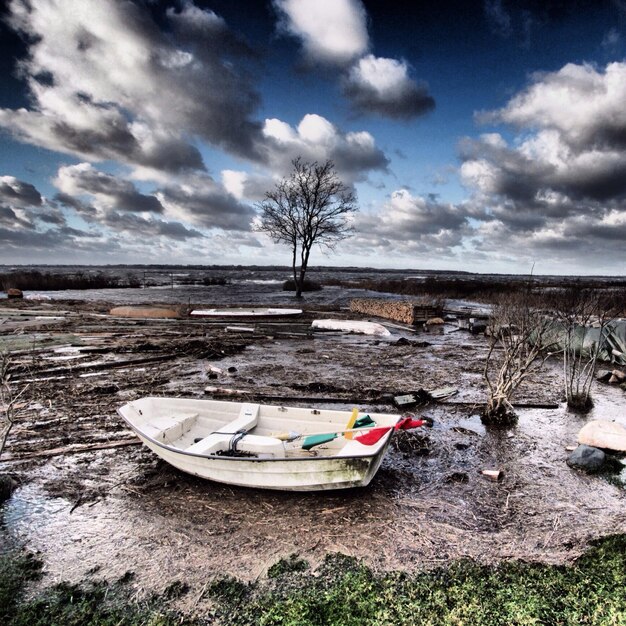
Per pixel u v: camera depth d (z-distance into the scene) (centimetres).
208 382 1020
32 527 438
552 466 587
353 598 340
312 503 482
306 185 4088
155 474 551
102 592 346
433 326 2073
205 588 351
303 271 4091
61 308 2517
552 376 1112
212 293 4306
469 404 848
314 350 1452
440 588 352
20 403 827
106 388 922
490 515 464
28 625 313
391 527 439
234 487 514
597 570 372
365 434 504
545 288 3666
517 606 331
